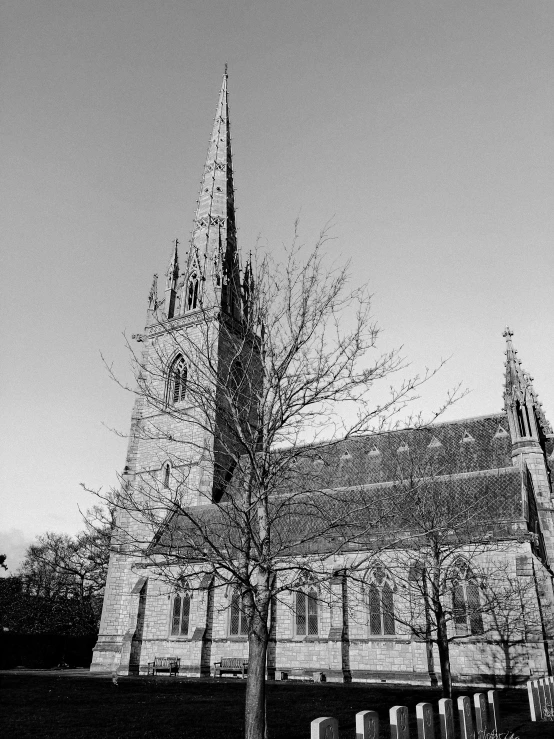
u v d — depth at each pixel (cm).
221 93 7862
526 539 3472
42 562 7675
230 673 4075
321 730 1043
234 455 1883
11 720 2106
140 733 1872
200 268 6347
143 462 5700
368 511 2323
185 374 5478
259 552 1641
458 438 4878
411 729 2014
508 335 4872
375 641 3722
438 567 2722
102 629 5072
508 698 2806
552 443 4922
